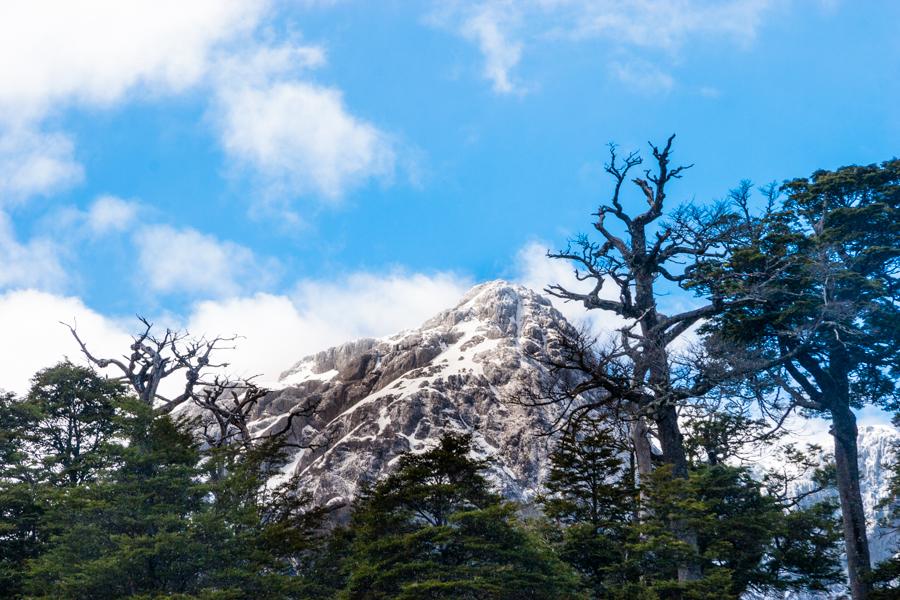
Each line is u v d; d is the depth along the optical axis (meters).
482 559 40.34
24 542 45.34
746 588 51.69
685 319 42.41
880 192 50.97
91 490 38.44
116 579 36.47
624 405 41.62
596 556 44.31
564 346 40.31
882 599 43.41
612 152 44.62
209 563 37.66
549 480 48.00
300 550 45.06
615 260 43.62
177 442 41.28
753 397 42.28
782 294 45.16
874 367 50.16
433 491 41.72
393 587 39.22
